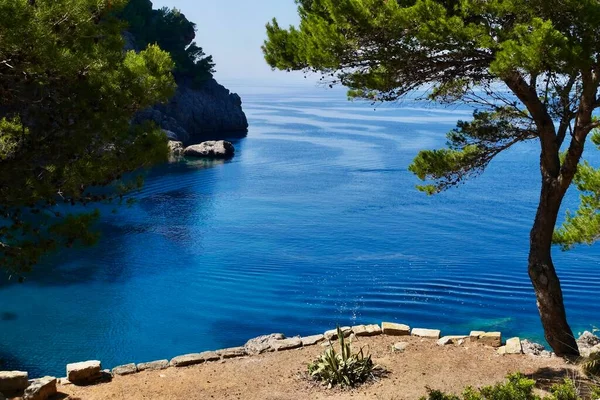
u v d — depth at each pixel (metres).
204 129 113.00
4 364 21.12
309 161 76.31
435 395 7.47
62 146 9.02
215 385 11.91
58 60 7.98
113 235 39.81
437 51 10.80
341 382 11.62
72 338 23.64
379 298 28.17
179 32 106.12
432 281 30.53
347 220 44.84
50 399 11.20
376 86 11.43
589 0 9.16
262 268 33.16
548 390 10.14
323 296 28.56
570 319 25.12
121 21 9.78
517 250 36.28
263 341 14.84
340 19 10.47
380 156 80.31
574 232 15.51
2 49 7.64
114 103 9.18
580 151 11.58
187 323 25.41
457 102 13.49
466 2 10.02
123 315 26.25
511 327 24.34
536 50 8.93
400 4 11.12
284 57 12.22
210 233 41.03
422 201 51.59
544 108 12.10
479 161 13.91
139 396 11.38
